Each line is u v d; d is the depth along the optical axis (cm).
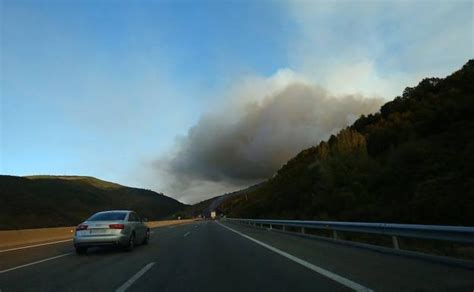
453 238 1002
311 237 2216
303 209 5494
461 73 6462
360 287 760
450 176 3256
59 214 8044
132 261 1270
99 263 1241
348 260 1159
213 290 782
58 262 1287
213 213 15762
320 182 5606
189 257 1354
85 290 803
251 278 905
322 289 762
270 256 1323
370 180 4791
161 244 1930
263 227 4228
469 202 2683
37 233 2447
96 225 1536
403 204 3356
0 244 2012
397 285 764
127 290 796
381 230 1372
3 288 833
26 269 1125
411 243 1814
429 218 2883
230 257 1324
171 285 841
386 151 6116
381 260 1130
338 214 4297
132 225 1648
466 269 924
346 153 6028
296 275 927
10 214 6944
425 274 870
